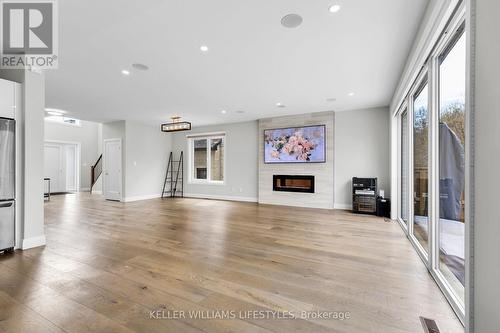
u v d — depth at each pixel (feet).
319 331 5.18
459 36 6.89
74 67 11.50
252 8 7.36
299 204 21.79
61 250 10.02
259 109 19.93
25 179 10.07
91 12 7.47
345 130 20.20
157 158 27.84
